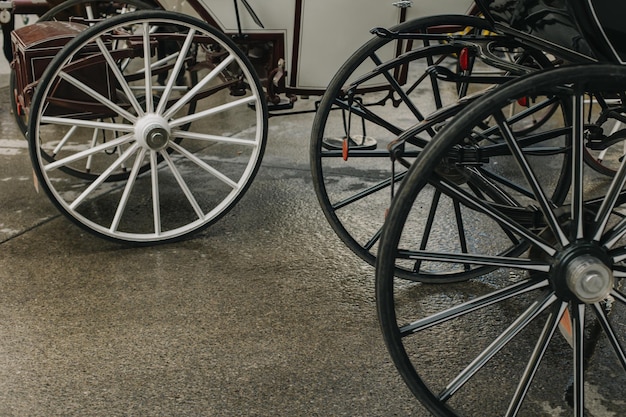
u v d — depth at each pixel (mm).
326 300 2064
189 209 2691
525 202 2762
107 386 1695
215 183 2938
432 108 4020
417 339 1883
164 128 2270
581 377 1388
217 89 2404
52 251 2350
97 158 3227
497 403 1643
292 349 1836
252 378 1724
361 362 1787
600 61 1399
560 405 1632
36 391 1678
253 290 2113
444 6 2496
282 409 1619
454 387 1415
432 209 2041
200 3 2334
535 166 3160
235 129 3656
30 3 3172
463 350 1838
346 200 2141
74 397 1658
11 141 3455
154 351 1825
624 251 1379
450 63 5047
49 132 3605
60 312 1994
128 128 2277
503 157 3264
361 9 2426
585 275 1325
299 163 3176
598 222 1354
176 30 2969
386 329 1360
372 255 2176
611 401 1645
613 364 1780
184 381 1713
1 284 2139
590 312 1984
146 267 2244
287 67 2473
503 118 1306
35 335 1889
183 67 2967
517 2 1563
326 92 2045
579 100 1304
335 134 3568
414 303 2057
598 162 2891
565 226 1406
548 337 1396
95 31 2121
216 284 2145
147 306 2025
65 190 2863
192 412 1609
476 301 1402
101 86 2328
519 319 1389
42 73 2277
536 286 1399
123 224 2562
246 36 2400
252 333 1902
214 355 1811
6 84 4484
